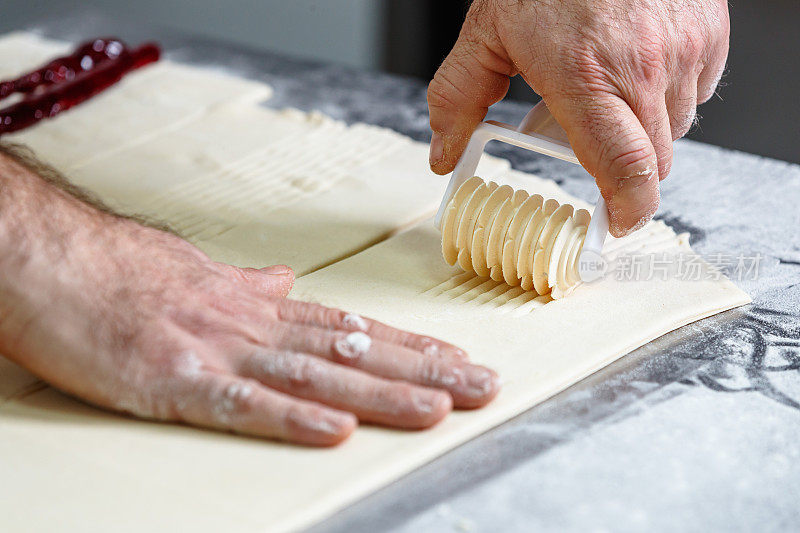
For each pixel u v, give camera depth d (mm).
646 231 1270
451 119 1102
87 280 884
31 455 823
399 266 1180
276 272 1067
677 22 979
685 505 803
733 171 1518
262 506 762
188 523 745
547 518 785
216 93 1759
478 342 1000
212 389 834
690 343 1048
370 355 878
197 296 910
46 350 857
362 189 1398
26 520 750
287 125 1648
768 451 872
